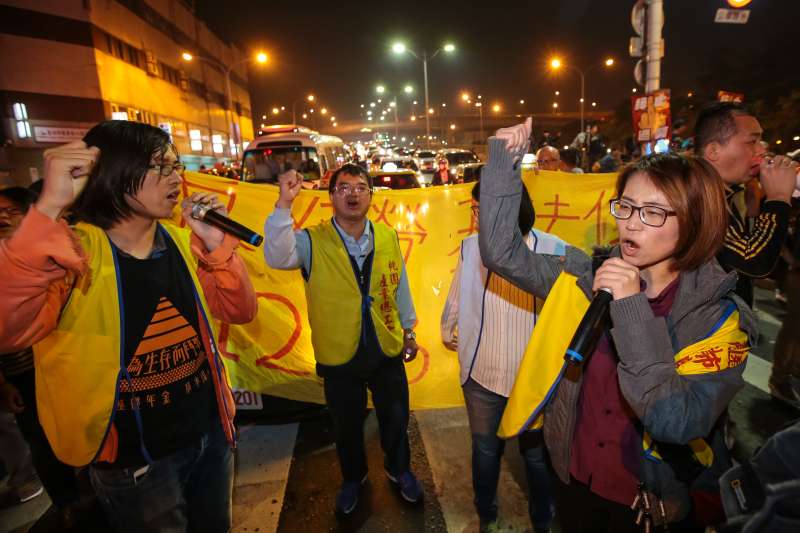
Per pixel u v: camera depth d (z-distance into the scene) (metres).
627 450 1.38
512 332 2.08
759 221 1.93
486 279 2.13
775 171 1.90
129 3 31.11
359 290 2.37
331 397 2.46
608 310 1.39
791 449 0.82
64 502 2.62
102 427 1.46
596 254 1.51
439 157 19.34
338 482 2.86
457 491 2.75
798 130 25.00
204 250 1.70
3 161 23.19
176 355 1.58
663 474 1.36
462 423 3.48
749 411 3.51
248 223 3.32
